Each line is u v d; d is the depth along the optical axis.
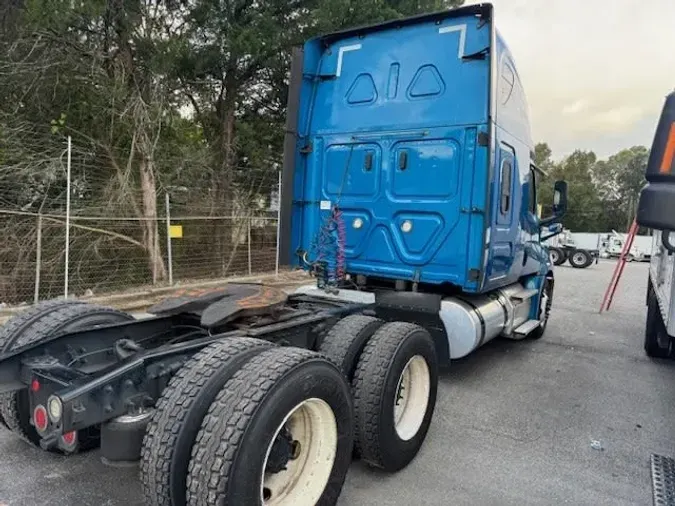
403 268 5.08
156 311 3.21
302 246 5.71
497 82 4.74
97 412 2.26
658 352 6.62
